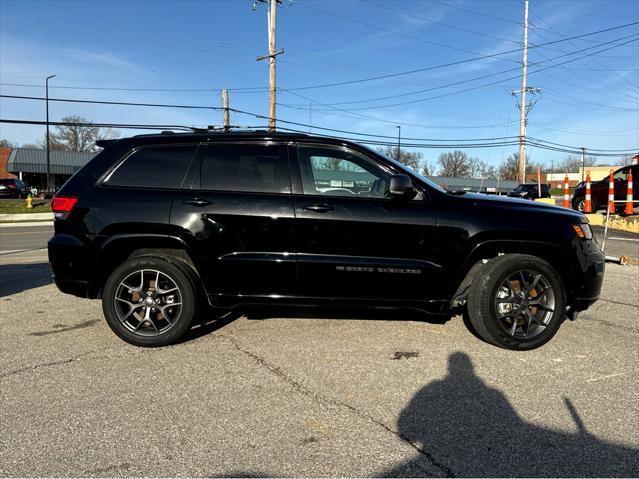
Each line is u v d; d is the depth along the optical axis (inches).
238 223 157.5
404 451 102.2
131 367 146.3
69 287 163.5
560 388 133.0
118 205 160.1
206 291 161.8
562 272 163.9
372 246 157.4
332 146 165.2
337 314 197.9
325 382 135.8
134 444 104.2
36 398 125.5
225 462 97.8
